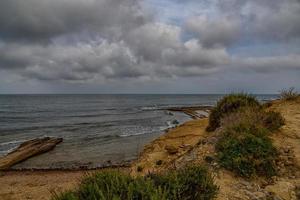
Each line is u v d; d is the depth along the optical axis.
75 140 29.73
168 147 10.56
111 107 103.56
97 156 21.41
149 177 4.28
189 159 6.68
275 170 5.55
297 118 9.16
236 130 7.11
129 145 25.39
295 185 4.95
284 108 11.31
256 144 6.11
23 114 71.69
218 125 11.29
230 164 5.75
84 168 17.91
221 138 6.94
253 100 11.76
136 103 140.75
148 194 3.53
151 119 52.22
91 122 49.44
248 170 5.52
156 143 12.94
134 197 3.58
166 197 3.75
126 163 18.62
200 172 4.84
